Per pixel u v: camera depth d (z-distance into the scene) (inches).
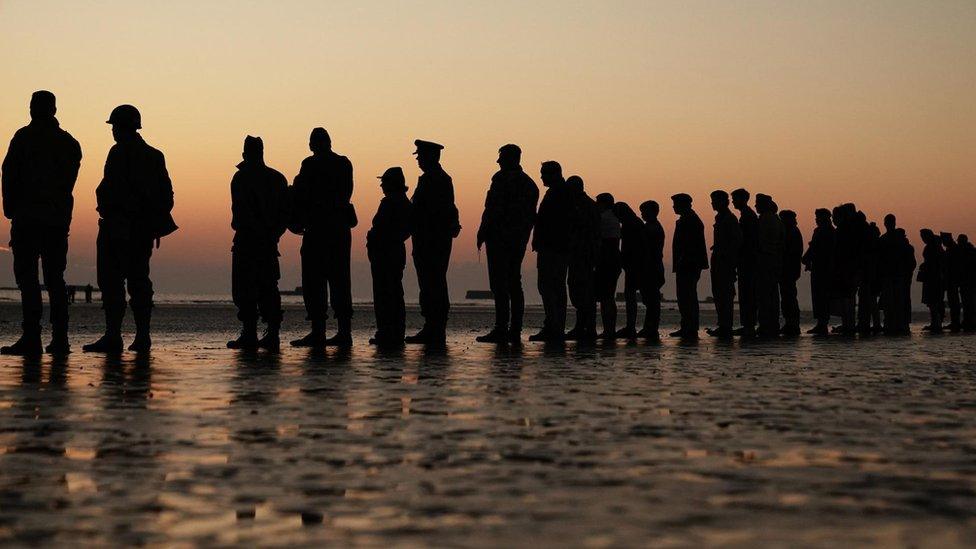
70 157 474.9
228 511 143.6
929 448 201.3
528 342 636.7
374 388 313.1
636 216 737.6
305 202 561.6
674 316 2016.5
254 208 530.0
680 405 273.6
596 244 695.7
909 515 141.0
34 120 470.6
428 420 241.0
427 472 173.9
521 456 190.5
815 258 894.4
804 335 862.5
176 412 252.2
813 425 235.3
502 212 619.8
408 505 147.7
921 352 535.5
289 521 137.6
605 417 247.8
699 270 766.5
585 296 701.3
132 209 488.7
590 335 704.4
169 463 181.9
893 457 190.2
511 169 621.6
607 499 151.9
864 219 889.5
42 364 397.7
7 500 150.4
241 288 531.5
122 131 491.8
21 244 467.2
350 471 174.9
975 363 443.8
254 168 532.1
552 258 645.3
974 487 161.6
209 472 173.5
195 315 1429.6
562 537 128.1
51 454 190.7
